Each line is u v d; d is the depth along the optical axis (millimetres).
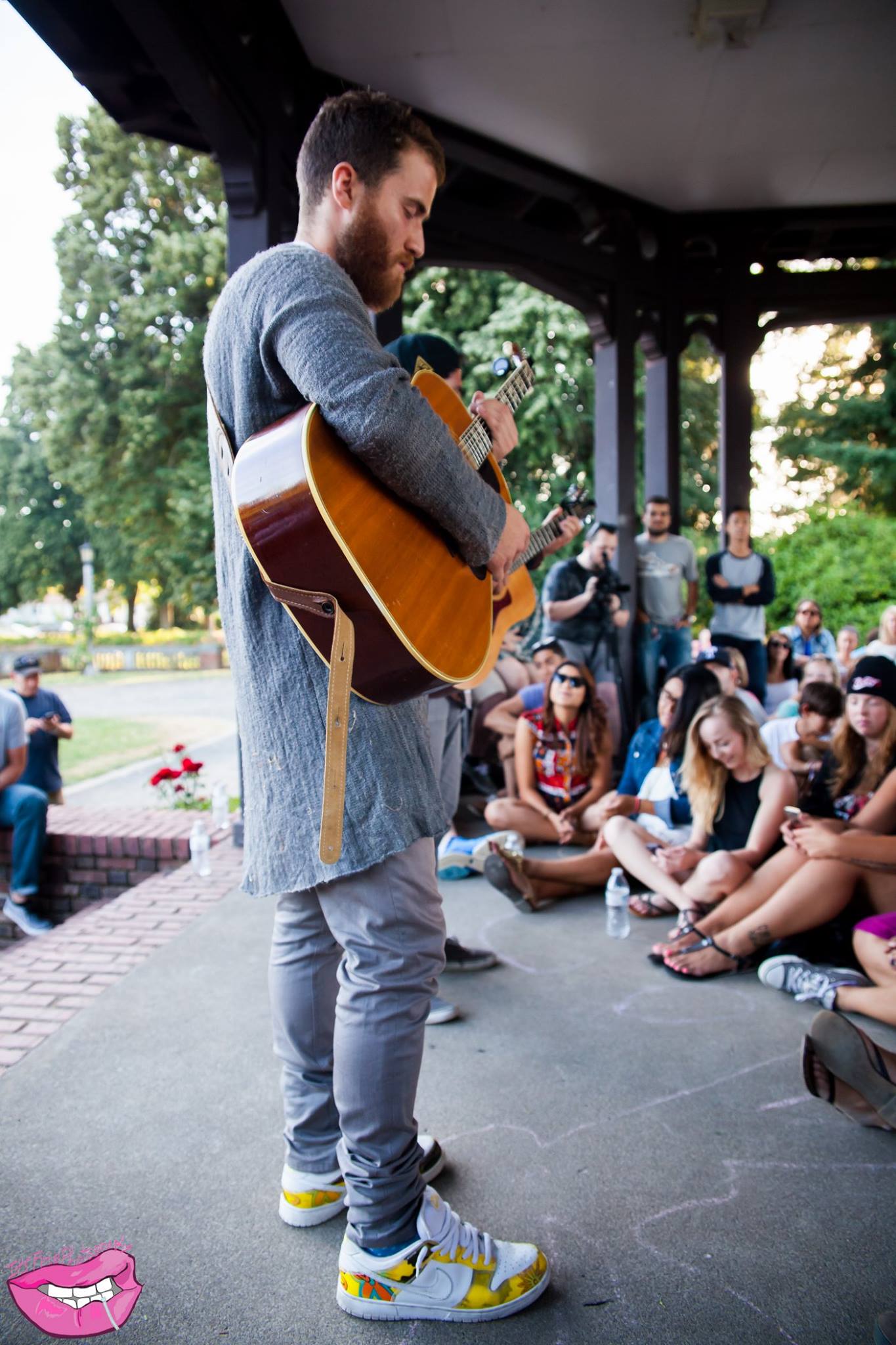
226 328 1239
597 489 5746
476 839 3734
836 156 5094
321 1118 1509
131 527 20969
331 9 3713
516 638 5336
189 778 5457
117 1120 1834
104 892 4469
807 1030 2236
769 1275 1403
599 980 2568
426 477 1158
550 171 5152
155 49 2842
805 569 13664
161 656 25672
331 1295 1370
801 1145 1751
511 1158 1709
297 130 4125
